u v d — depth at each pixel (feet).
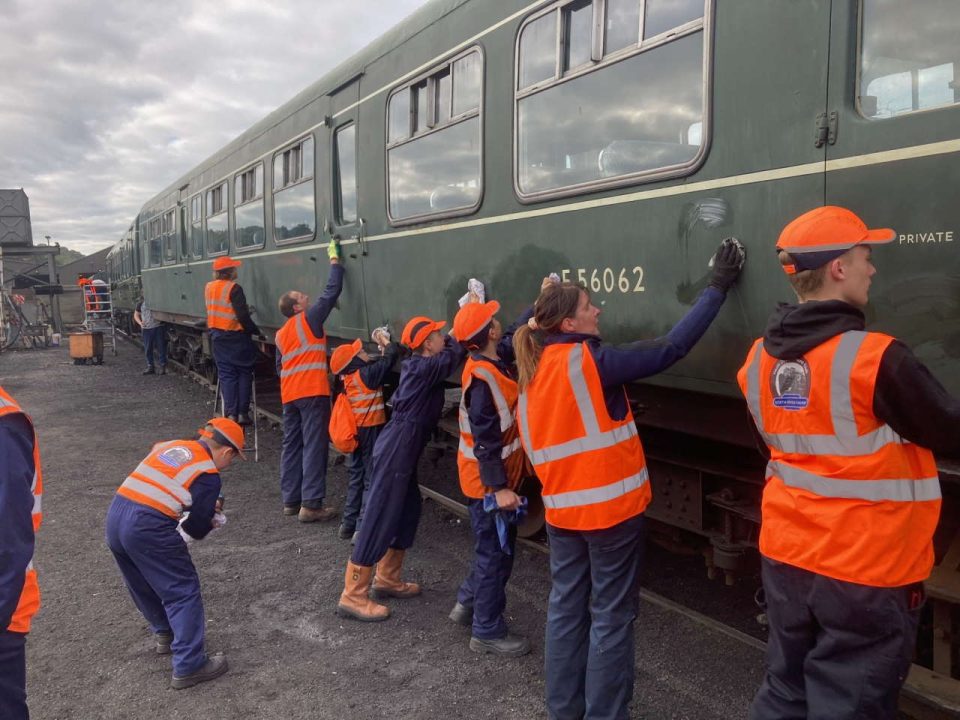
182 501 10.66
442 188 15.39
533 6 12.36
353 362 15.66
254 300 27.91
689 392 11.09
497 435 10.02
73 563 15.71
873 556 5.88
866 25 7.86
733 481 11.15
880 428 5.86
